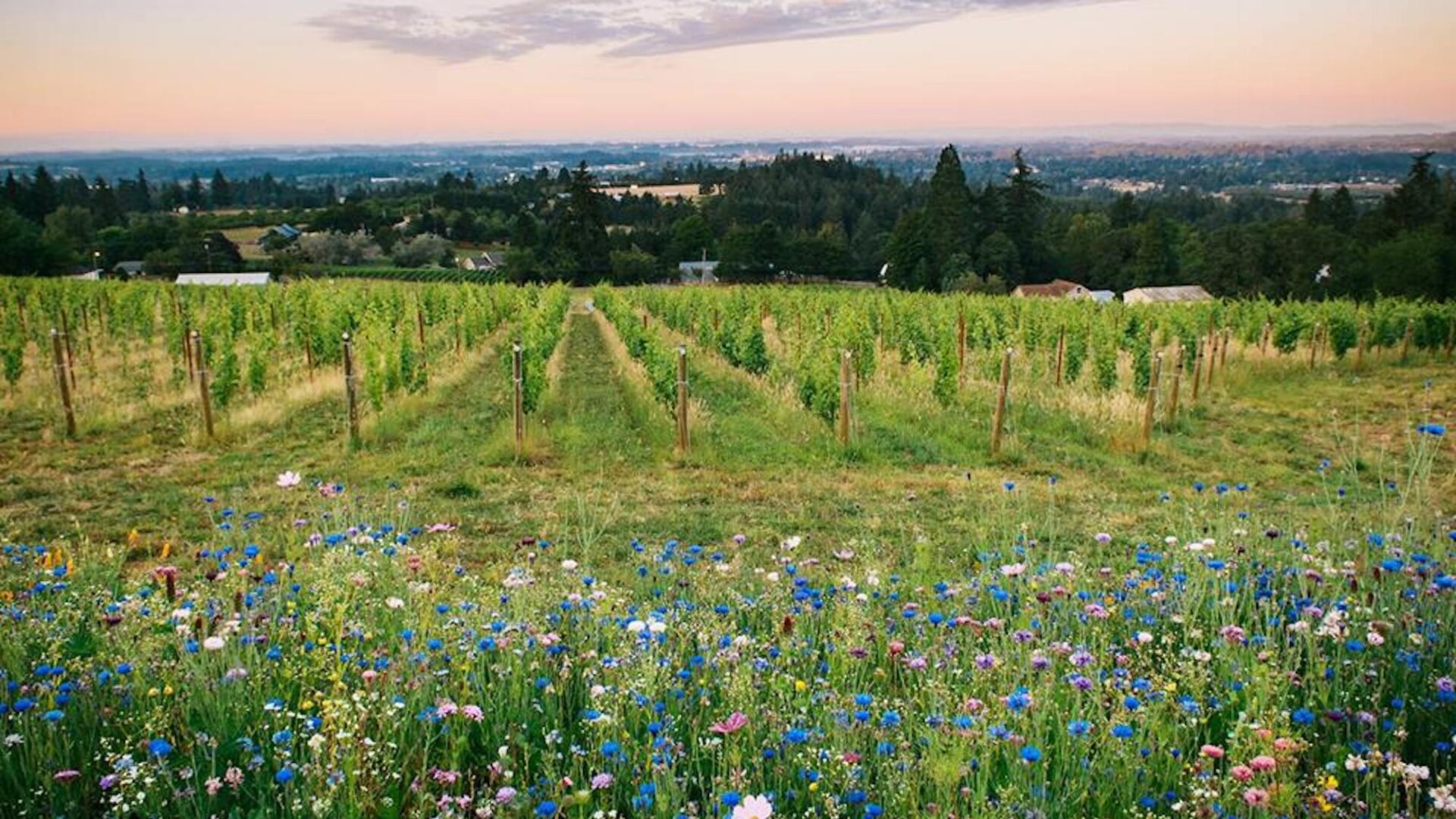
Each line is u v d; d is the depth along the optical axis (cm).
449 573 556
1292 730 323
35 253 7012
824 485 972
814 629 452
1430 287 6019
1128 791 287
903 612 438
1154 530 770
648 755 309
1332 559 497
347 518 641
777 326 2933
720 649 386
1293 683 350
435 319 2814
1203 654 355
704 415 1329
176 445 1129
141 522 790
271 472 989
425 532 743
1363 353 2197
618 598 471
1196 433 1328
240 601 411
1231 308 2691
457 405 1500
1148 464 1116
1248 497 908
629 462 1077
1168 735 318
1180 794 291
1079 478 1030
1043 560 617
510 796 270
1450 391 1769
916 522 809
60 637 395
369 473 986
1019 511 790
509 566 639
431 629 411
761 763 311
